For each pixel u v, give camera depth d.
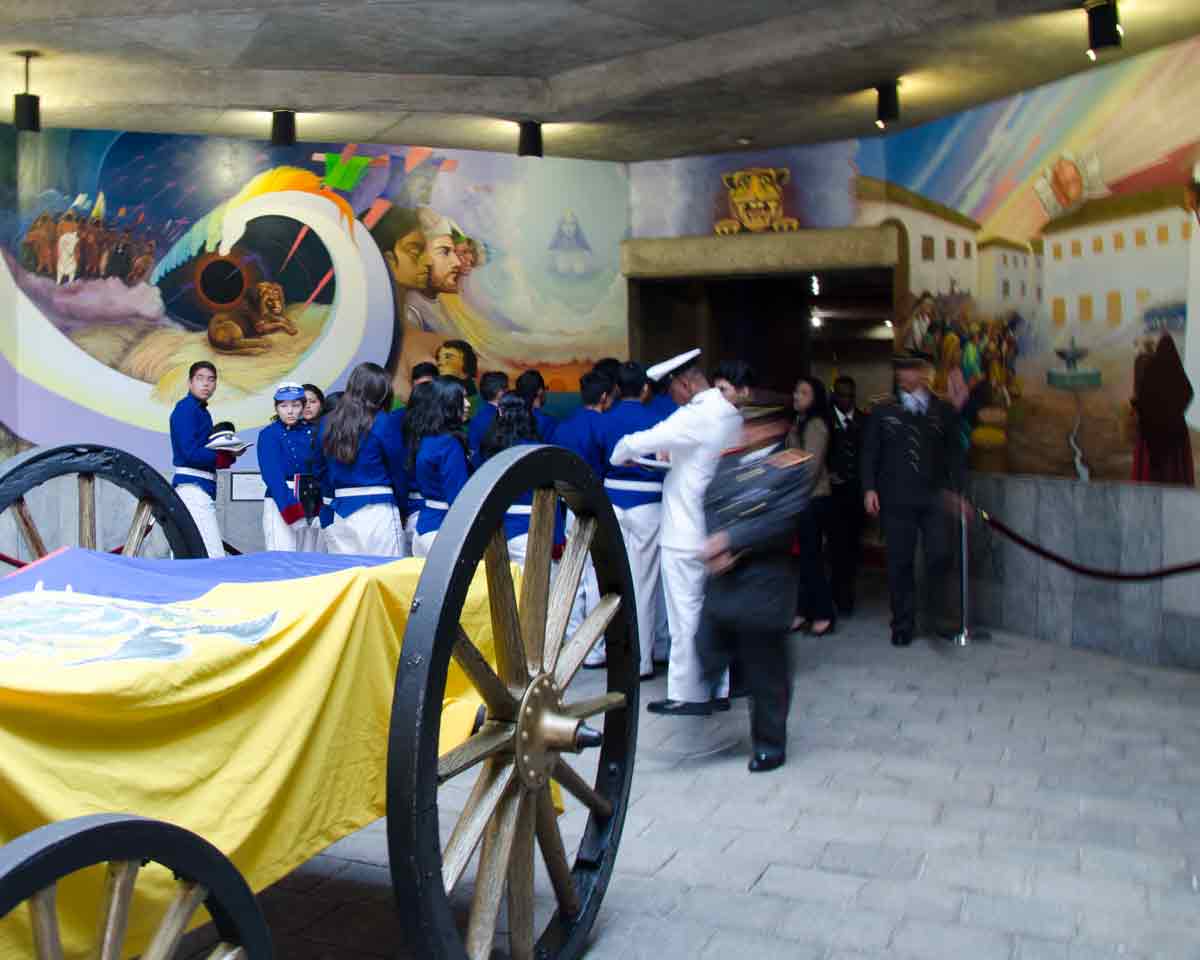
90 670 2.29
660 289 11.08
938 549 7.60
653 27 7.42
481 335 10.05
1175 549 6.94
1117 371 7.37
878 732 5.72
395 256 9.75
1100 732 5.68
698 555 5.99
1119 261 7.34
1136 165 7.19
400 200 9.77
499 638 2.95
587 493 3.29
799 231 9.98
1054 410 7.87
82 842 1.85
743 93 8.17
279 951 3.51
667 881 4.00
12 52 7.44
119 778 2.30
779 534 5.10
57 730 2.21
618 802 3.62
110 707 2.26
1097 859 4.14
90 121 8.63
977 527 8.39
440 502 6.33
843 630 8.19
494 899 2.89
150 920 2.22
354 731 2.91
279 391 7.21
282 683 2.74
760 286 12.54
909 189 9.45
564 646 3.35
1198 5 6.25
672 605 6.09
